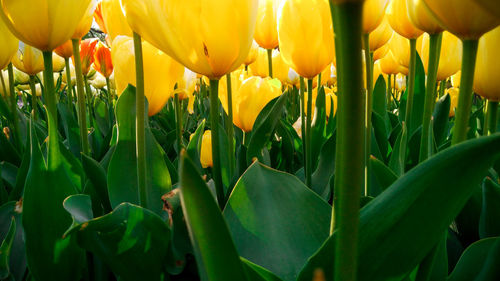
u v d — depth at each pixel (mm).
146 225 319
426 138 362
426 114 362
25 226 326
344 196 150
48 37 394
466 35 231
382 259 211
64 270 349
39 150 342
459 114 242
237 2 300
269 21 718
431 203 200
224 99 585
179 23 297
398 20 545
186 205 164
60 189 351
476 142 180
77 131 659
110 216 300
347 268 156
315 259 235
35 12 376
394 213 208
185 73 542
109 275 398
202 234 172
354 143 144
